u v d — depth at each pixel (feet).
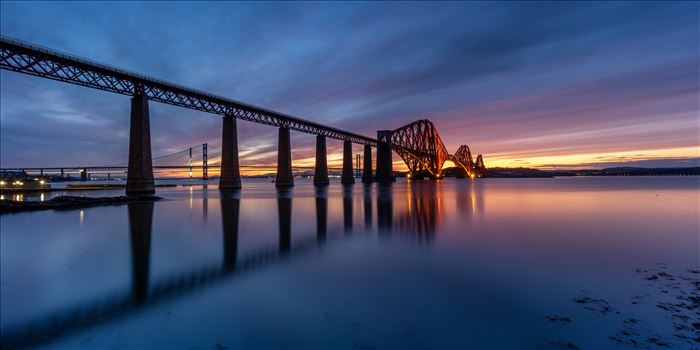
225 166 214.48
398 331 23.58
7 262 43.55
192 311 27.68
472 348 21.17
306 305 28.37
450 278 35.01
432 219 83.82
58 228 68.64
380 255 45.44
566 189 278.26
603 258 43.42
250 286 33.22
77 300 30.71
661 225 73.67
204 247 51.31
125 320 26.53
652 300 28.45
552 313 26.04
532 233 62.90
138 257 45.34
